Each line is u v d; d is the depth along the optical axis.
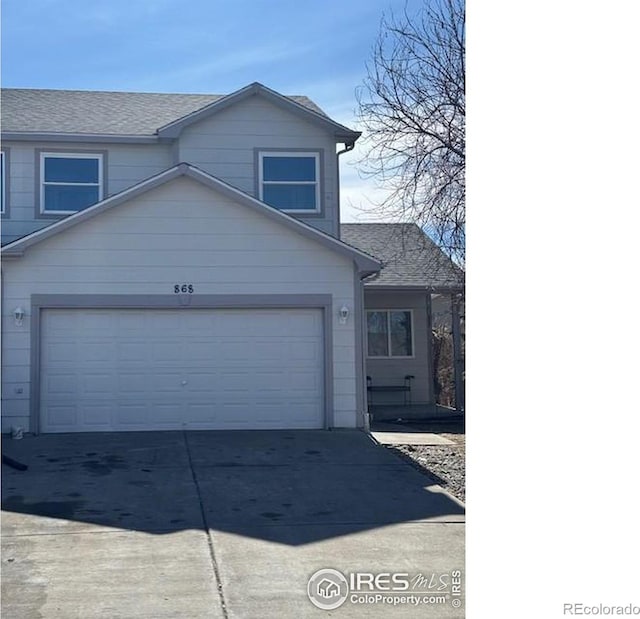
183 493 9.48
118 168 16.95
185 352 14.16
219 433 13.74
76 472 10.52
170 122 17.70
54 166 16.69
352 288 14.51
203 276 14.20
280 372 14.34
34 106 18.19
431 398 20.88
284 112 17.25
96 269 13.95
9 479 10.08
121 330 14.03
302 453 12.05
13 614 5.78
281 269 14.38
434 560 7.20
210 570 6.80
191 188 14.25
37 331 13.73
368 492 9.71
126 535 7.77
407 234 19.75
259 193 17.03
